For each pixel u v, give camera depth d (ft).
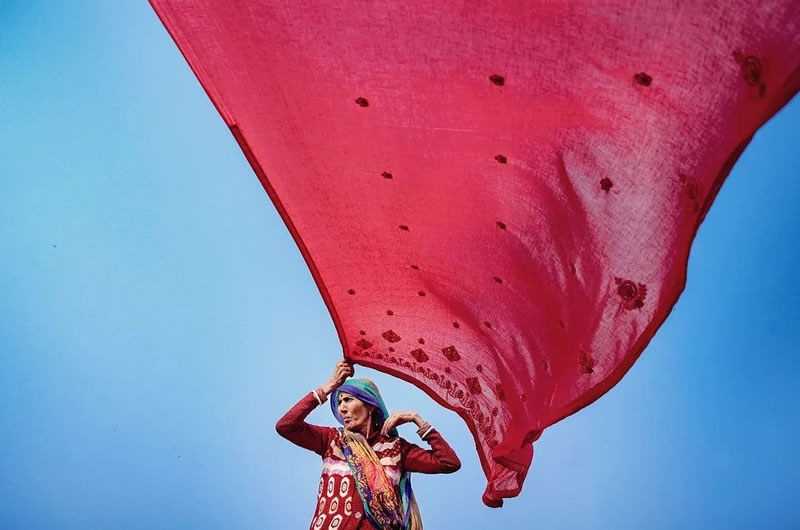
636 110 7.25
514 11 7.32
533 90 7.81
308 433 12.50
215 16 8.55
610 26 6.92
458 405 11.58
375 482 11.88
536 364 9.97
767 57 6.12
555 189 8.47
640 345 7.89
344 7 8.02
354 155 9.59
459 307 10.94
